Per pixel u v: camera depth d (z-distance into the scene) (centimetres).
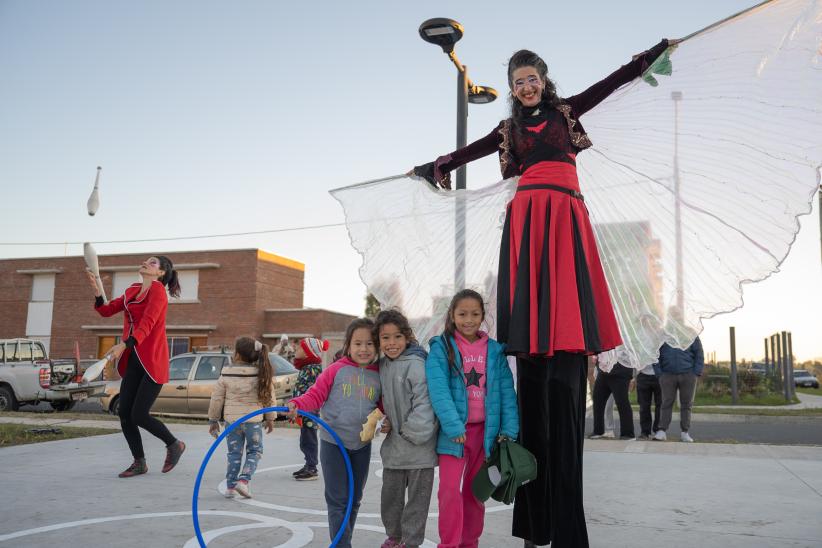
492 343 321
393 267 358
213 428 482
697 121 319
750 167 309
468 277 347
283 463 628
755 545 341
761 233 304
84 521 391
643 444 748
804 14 299
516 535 306
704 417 1411
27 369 1441
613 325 291
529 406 294
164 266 568
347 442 328
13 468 576
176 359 1266
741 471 566
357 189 370
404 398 314
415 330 350
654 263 324
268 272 3219
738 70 310
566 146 302
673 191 324
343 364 337
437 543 351
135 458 541
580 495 284
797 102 300
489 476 282
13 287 3362
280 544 346
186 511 419
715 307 310
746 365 2628
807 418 1323
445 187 357
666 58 311
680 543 346
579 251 286
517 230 293
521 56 306
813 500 451
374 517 409
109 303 552
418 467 309
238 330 3097
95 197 543
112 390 1251
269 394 479
